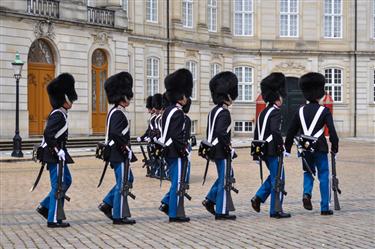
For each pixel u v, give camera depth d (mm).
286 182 20422
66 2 37125
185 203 15922
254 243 11078
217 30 50875
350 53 53969
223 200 13469
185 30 47406
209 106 49375
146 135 21859
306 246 10820
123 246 10961
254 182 20484
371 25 54344
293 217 13773
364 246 10797
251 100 52625
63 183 12820
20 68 29469
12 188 19188
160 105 21156
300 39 53500
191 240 11367
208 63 49375
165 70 46031
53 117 12734
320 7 53844
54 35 36469
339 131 54031
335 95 54062
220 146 13453
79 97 37969
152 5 45344
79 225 13016
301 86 14359
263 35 52906
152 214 14312
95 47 39125
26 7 34906
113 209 13055
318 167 14133
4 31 33969
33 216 14281
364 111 54156
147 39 44375
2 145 32656
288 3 53500
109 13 40281
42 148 12742
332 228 12414
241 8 52719
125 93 13109
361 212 14438
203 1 49031
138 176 22250
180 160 13227
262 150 13727
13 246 11086
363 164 27453
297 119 14172
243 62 52594
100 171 24016
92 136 38375
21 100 34844
